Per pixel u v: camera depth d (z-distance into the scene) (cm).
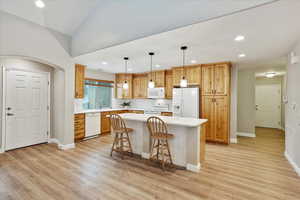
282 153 356
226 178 242
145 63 441
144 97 605
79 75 462
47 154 339
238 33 234
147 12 244
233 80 446
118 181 231
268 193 204
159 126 279
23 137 383
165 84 555
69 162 298
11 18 279
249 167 281
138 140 338
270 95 685
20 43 290
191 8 204
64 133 370
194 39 257
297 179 240
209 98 433
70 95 380
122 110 608
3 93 348
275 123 674
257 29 220
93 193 201
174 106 464
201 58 381
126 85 402
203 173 258
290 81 312
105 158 320
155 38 252
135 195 198
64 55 364
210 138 432
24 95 383
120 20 277
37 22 311
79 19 334
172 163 292
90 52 331
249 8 169
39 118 412
